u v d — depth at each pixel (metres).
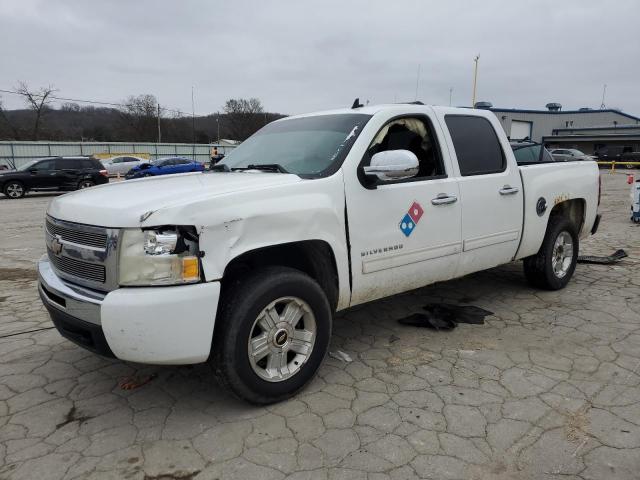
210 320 2.73
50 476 2.48
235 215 2.80
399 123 3.84
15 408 3.14
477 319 4.51
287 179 3.19
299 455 2.62
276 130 4.29
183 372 3.61
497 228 4.43
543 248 5.11
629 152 49.00
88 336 2.83
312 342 3.22
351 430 2.84
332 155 3.49
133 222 2.63
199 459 2.60
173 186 3.12
